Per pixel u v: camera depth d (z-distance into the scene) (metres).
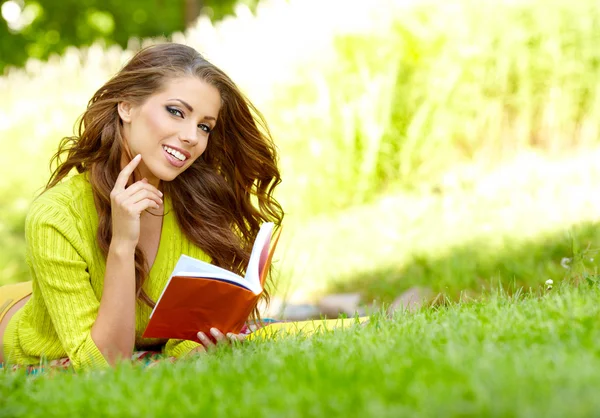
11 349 5.34
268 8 14.67
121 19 30.06
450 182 11.62
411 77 12.86
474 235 8.94
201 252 5.42
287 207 12.34
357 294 8.52
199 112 4.89
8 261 12.34
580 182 10.37
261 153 5.54
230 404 3.07
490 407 2.62
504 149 12.92
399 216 10.78
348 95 12.85
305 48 13.28
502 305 4.62
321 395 2.96
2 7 28.69
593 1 12.52
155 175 4.97
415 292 7.77
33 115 15.35
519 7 12.52
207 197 5.40
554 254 7.85
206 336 4.58
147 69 4.86
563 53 12.57
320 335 4.53
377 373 3.13
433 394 2.79
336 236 10.66
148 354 5.31
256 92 13.22
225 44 14.49
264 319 6.20
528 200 9.93
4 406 3.52
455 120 12.73
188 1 23.80
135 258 5.10
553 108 12.68
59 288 4.79
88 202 5.02
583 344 3.35
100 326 4.69
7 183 13.90
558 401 2.57
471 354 3.27
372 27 12.93
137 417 3.07
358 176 12.55
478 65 12.56
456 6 12.78
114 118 4.99
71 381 3.72
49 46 29.06
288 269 9.76
